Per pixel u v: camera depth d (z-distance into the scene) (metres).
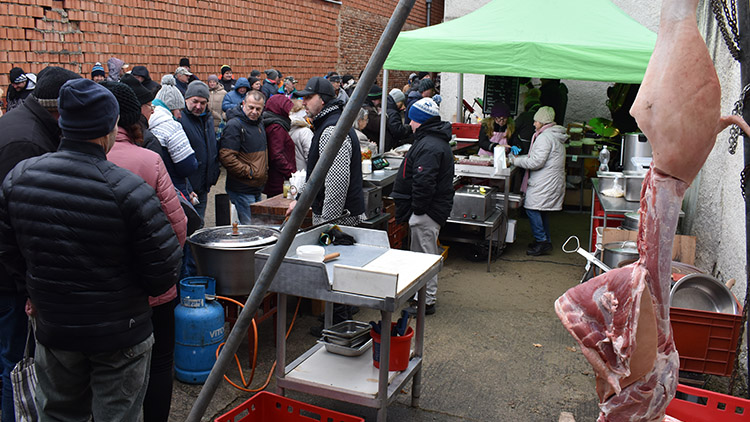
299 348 4.50
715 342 3.64
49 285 2.31
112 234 2.32
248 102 5.84
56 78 2.95
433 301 5.27
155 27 10.41
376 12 19.81
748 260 3.04
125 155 2.92
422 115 4.93
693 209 5.92
